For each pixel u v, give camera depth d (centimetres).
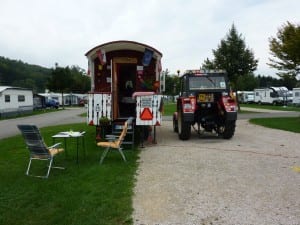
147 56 1178
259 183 634
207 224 459
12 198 573
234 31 2769
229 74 2798
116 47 1191
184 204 531
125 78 1270
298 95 4016
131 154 920
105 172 718
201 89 1244
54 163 831
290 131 1409
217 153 924
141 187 618
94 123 1072
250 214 488
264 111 3023
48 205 537
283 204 525
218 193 580
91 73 1216
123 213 495
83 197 563
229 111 1169
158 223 464
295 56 1856
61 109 4791
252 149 983
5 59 10725
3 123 2438
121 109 1247
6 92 3167
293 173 702
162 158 869
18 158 914
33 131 703
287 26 1925
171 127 1711
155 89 1230
